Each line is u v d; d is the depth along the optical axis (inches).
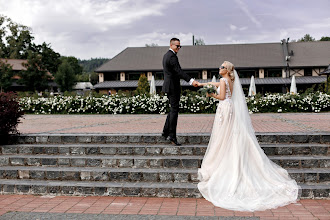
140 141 253.6
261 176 197.0
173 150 234.2
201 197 193.2
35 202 189.6
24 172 222.8
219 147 205.2
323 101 598.5
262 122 386.3
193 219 156.6
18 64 2338.8
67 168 225.0
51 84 2386.8
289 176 200.5
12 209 176.6
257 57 1966.0
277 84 1812.3
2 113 251.3
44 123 418.9
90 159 229.3
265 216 158.7
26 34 2581.2
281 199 180.1
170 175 208.5
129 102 653.3
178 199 191.3
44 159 234.1
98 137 258.1
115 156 234.7
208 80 1953.7
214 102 625.9
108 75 2053.4
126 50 2165.4
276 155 227.0
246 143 199.6
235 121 203.3
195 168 218.2
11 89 2095.2
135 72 2020.2
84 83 3334.2
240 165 195.2
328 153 224.1
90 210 173.5
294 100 609.0
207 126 343.0
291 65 1873.8
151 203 184.4
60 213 168.7
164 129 246.5
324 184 196.2
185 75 229.5
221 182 194.2
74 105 676.7
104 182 211.9
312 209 167.6
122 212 169.5
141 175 211.8
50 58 2568.9
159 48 2153.1
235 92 212.4
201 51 2078.0
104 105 660.7
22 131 309.4
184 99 634.8
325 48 1963.6
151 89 825.5
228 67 212.2
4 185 210.2
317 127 305.4
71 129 328.2
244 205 172.2
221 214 162.9
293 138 240.1
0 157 238.8
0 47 2486.5
